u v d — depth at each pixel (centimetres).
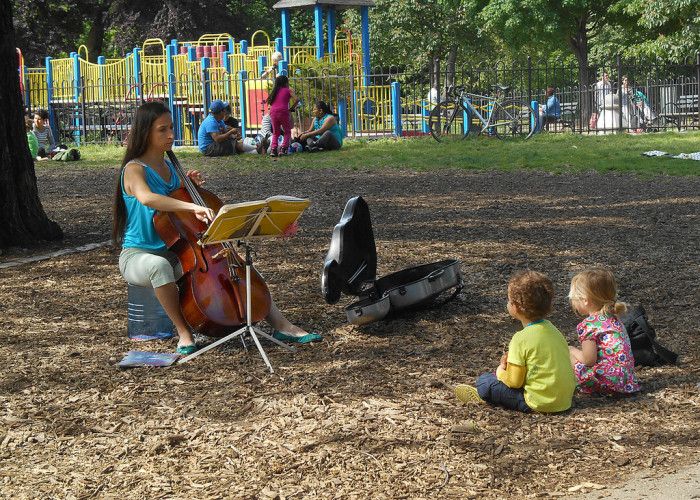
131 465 433
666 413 480
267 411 492
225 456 439
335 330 639
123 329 650
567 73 4247
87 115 2756
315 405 497
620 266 816
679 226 1009
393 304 647
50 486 414
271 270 824
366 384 528
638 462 423
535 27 3359
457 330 632
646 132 2466
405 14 4003
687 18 3105
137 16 4331
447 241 951
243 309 590
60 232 991
